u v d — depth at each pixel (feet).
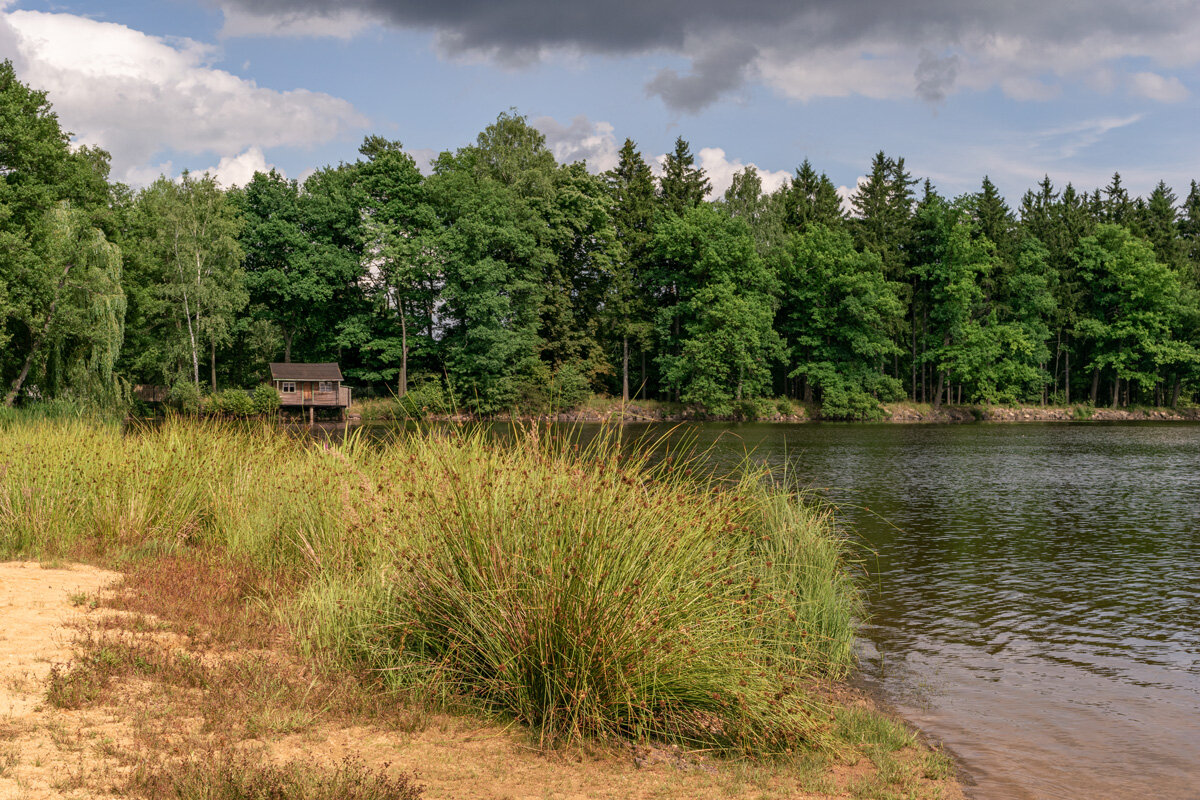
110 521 31.37
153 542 30.53
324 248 200.23
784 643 23.65
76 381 117.19
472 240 190.49
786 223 246.06
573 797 14.08
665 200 240.12
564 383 188.55
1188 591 37.01
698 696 18.11
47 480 32.42
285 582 25.79
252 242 199.21
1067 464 94.94
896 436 145.79
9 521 30.48
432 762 15.05
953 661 27.12
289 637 21.08
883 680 25.23
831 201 258.16
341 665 19.49
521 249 192.75
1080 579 39.32
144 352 164.66
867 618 32.32
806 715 18.72
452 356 191.01
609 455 21.68
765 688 18.53
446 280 195.21
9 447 36.06
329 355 215.72
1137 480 79.71
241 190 205.57
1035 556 44.57
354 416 181.16
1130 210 297.74
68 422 44.83
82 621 20.84
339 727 16.35
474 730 17.04
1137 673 26.16
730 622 19.26
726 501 23.48
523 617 18.19
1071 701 23.56
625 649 17.61
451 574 19.71
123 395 121.70
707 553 20.95
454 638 19.48
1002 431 164.14
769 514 31.99
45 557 28.45
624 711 17.74
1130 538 50.11
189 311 170.19
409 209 203.72
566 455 23.24
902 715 22.25
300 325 205.98
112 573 27.25
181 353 166.30
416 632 20.02
